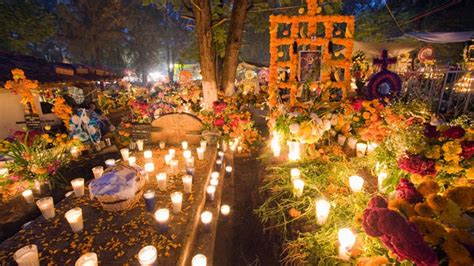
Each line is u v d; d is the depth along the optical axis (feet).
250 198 15.84
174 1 34.65
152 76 161.79
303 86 23.02
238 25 29.30
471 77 28.86
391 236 5.47
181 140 21.58
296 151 16.75
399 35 58.23
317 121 15.83
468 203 5.96
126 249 8.95
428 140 8.19
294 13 40.88
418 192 6.87
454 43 48.44
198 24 27.55
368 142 15.29
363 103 16.17
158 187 13.73
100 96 44.04
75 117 19.83
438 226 5.43
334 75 24.04
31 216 12.74
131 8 113.19
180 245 9.20
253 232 12.61
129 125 22.62
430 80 31.68
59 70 34.14
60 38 97.96
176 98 34.04
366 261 6.98
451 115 26.81
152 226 10.29
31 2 56.13
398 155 9.40
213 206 13.98
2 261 8.38
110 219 10.73
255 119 32.99
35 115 20.99
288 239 10.73
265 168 17.58
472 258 4.94
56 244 9.20
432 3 55.57
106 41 105.50
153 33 134.10
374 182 12.90
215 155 19.83
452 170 7.70
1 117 24.34
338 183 13.07
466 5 51.60
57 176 15.40
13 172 14.69
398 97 20.70
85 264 7.20
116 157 19.99
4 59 29.32
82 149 19.44
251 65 56.75
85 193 13.15
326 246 9.32
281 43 22.57
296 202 12.23
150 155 17.65
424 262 4.94
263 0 29.94
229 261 10.91
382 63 22.52
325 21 22.00
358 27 47.26
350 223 9.89
